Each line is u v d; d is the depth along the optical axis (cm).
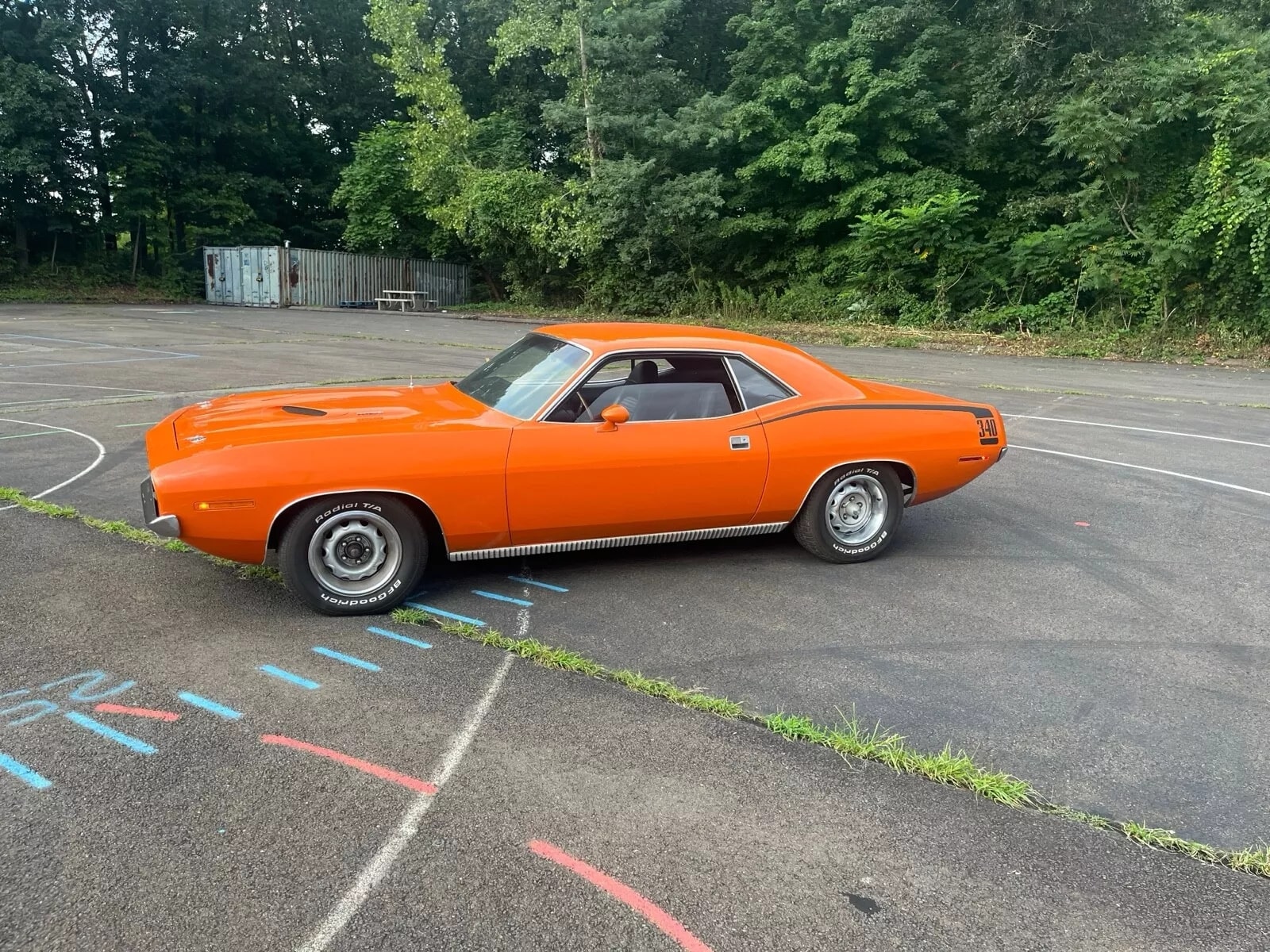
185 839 253
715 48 3272
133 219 3459
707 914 230
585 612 434
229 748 301
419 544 423
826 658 391
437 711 331
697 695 347
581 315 2967
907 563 527
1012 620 441
